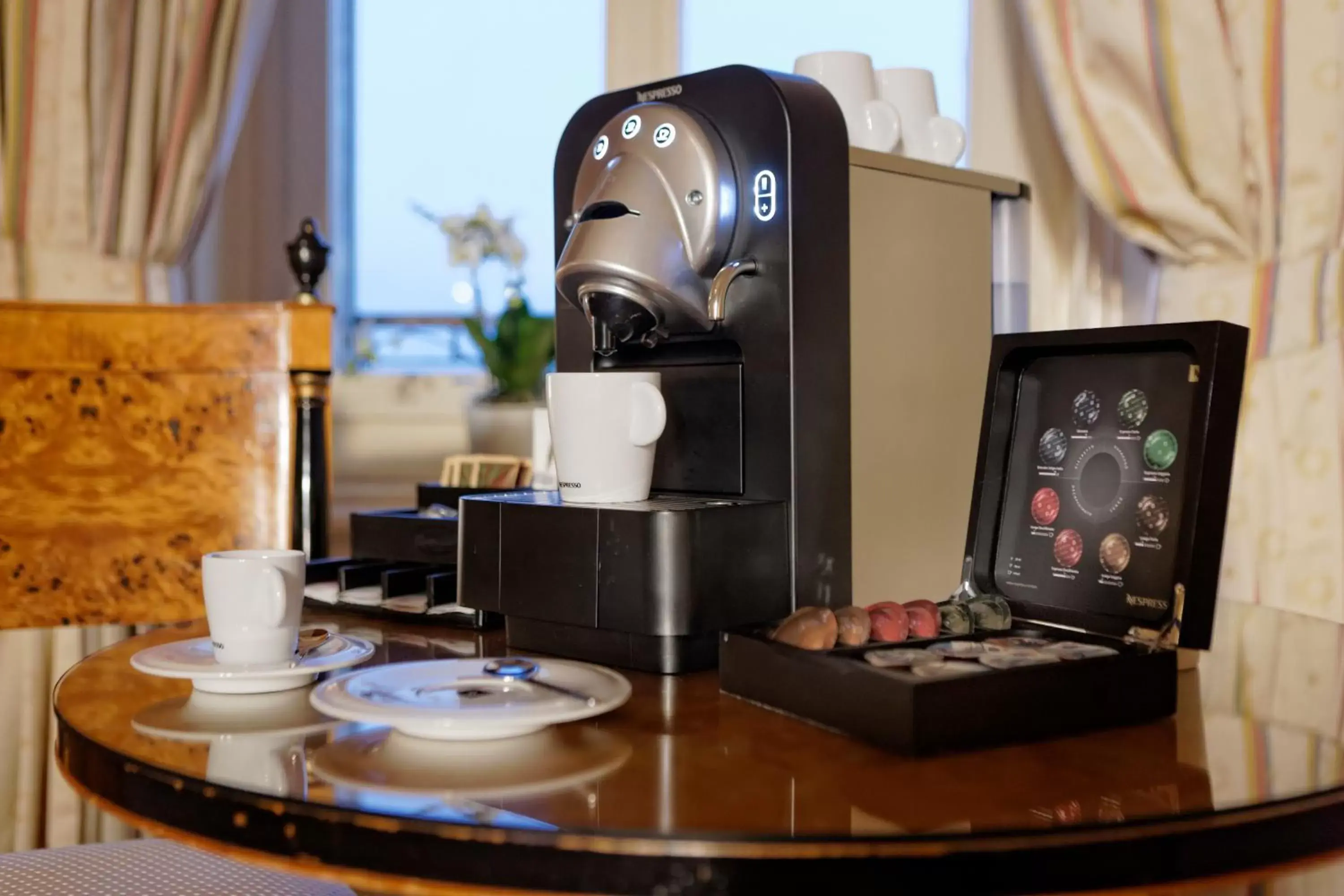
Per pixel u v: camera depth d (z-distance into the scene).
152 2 1.78
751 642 0.70
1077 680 0.63
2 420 1.35
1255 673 0.79
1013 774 0.56
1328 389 1.24
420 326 2.29
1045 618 0.79
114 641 1.80
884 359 0.96
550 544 0.80
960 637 0.71
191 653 0.76
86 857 0.99
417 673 0.68
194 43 1.79
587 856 0.47
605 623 0.78
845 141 0.87
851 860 0.46
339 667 0.75
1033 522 0.83
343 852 0.50
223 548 1.39
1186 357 0.76
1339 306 1.23
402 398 2.18
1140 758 0.58
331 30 2.19
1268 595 1.28
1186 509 0.71
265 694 0.72
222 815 0.53
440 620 0.92
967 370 1.04
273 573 0.72
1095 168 1.36
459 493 1.09
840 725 0.63
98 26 1.75
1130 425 0.78
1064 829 0.48
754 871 0.46
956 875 0.46
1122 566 0.76
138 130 1.78
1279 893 1.21
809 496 0.84
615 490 0.83
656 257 0.83
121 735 0.62
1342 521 1.24
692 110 0.88
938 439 1.01
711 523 0.77
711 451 0.89
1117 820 0.48
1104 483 0.79
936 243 1.01
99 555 1.37
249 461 1.40
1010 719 0.61
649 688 0.74
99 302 1.58
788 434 0.83
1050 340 0.82
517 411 1.92
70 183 1.76
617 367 0.98
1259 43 1.28
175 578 1.38
